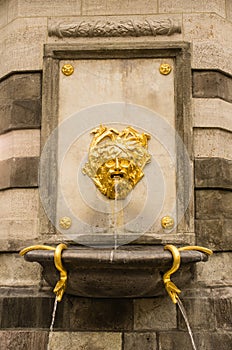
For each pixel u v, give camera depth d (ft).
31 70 14.61
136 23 14.46
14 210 13.98
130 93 14.28
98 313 13.12
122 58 14.44
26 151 14.23
